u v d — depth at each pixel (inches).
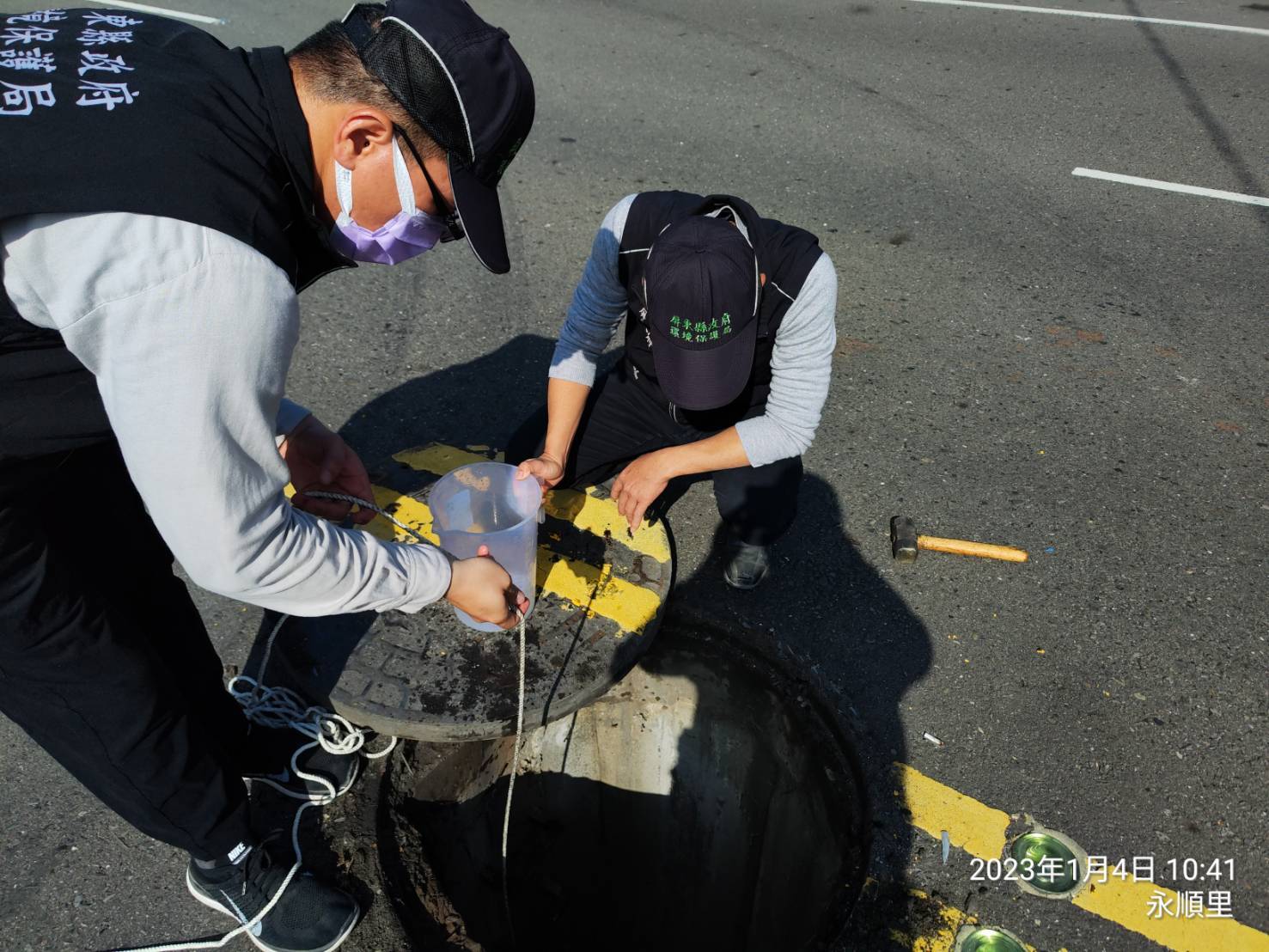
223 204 41.3
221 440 41.7
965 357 129.4
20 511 49.2
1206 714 85.4
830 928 73.8
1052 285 144.9
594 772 105.0
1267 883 73.9
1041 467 111.7
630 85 212.4
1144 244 155.3
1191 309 139.3
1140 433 116.7
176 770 58.8
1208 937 70.6
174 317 39.5
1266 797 79.2
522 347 129.9
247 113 43.9
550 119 196.5
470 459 106.4
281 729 80.4
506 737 92.0
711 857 109.4
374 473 103.1
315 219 48.4
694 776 102.6
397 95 45.0
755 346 80.1
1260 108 200.7
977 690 87.4
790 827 93.1
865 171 177.8
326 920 69.6
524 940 107.0
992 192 170.6
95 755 56.1
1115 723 84.6
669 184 172.1
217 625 91.7
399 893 74.7
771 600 95.3
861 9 259.0
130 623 56.3
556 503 97.3
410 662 80.7
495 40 47.2
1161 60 224.8
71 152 39.3
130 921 72.1
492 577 59.2
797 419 81.7
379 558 52.4
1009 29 244.1
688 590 95.7
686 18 251.3
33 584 49.6
